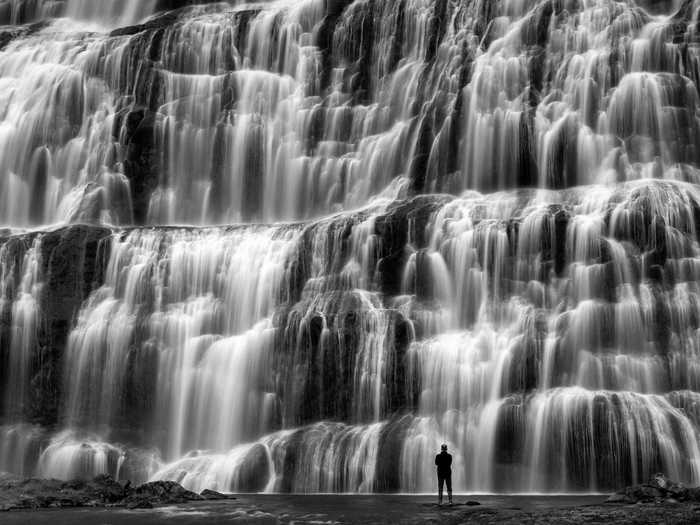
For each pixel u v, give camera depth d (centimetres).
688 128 4216
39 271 4116
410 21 5084
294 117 4978
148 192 4853
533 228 3703
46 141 5047
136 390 3856
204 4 6456
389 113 4859
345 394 3597
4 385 3991
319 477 3347
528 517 2444
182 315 3938
